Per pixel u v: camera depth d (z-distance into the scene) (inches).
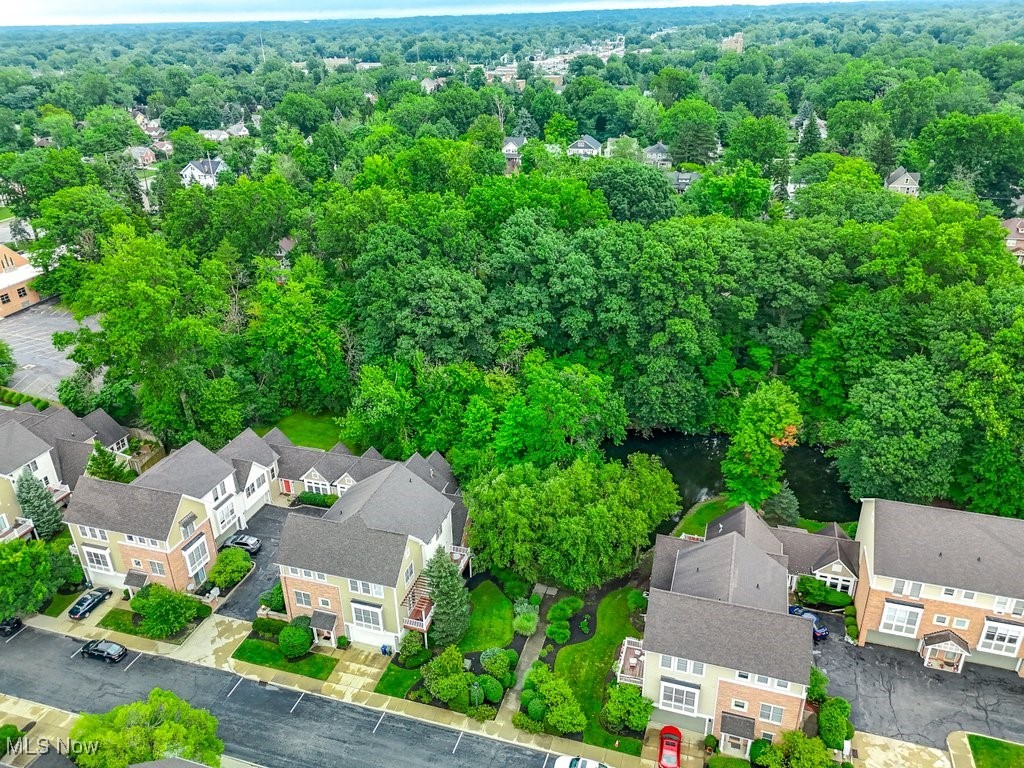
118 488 2265.0
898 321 2807.6
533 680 1907.0
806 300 2960.1
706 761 1754.4
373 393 2748.5
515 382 2886.3
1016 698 1897.1
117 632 2155.5
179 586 2253.9
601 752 1780.3
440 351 2982.3
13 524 2480.3
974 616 1951.3
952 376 2425.0
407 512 2188.7
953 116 5044.3
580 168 4377.5
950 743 1775.3
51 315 4190.5
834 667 1996.8
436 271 3068.4
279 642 2060.8
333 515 2287.2
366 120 7347.4
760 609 1759.4
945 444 2389.3
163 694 1665.8
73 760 1715.1
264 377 3284.9
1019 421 2320.4
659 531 2623.0
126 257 2731.3
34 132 7859.3
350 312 3366.1
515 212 3486.7
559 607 2185.0
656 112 7219.5
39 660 2049.7
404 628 2062.0
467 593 2112.5
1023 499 2373.3
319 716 1876.2
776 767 1679.4
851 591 2194.9
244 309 3567.9
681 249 3004.4
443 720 1867.6
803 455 3021.7
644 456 2491.4
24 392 3289.9
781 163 5073.8
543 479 2357.3
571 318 3088.1
